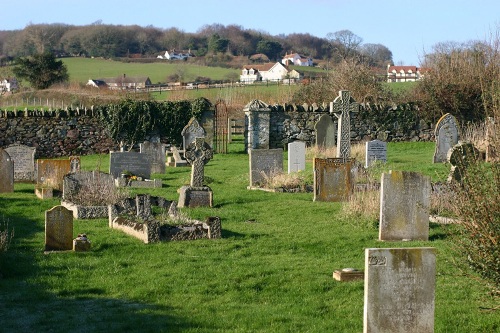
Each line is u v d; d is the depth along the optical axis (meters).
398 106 39.94
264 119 37.50
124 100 39.97
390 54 125.38
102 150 37.81
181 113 38.62
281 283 12.99
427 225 16.47
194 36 140.38
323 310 11.66
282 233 17.06
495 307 11.20
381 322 10.00
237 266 13.98
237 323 11.00
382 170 26.91
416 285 10.08
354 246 15.77
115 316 11.29
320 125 34.97
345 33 107.62
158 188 24.42
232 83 65.62
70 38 121.88
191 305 11.89
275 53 139.12
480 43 42.72
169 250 15.22
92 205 19.42
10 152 26.62
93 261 14.32
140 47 131.25
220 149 38.38
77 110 37.34
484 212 10.73
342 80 47.12
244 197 22.39
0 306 11.81
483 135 31.28
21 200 21.08
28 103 55.97
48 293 12.49
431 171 27.16
